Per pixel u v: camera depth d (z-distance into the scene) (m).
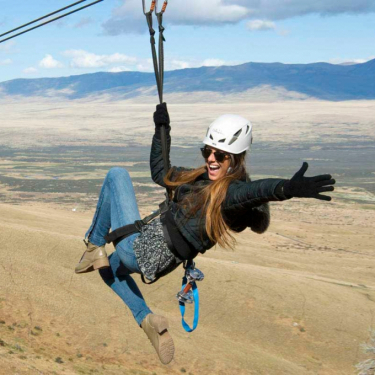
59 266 36.28
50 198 131.00
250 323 35.62
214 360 27.64
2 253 35.34
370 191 152.62
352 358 32.62
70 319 28.81
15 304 28.91
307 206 126.56
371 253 79.00
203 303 37.31
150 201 122.94
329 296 41.44
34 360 20.94
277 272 46.66
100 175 177.00
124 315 31.00
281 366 28.97
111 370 23.78
